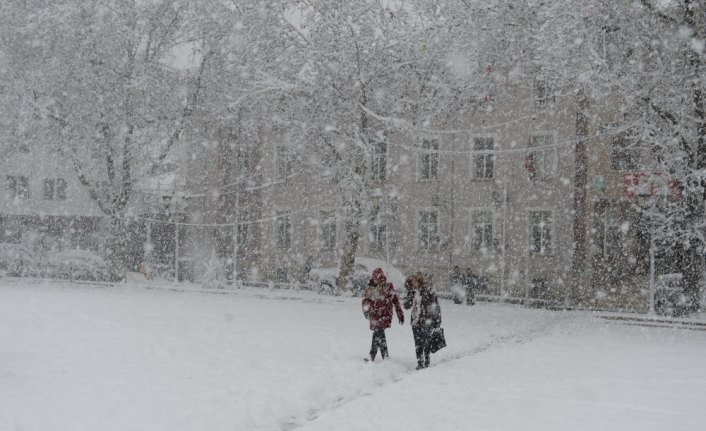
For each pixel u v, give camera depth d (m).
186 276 48.06
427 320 13.45
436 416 8.79
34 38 38.50
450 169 43.06
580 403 9.55
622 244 37.28
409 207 44.31
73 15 38.38
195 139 43.81
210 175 51.09
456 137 42.91
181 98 41.44
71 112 39.31
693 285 27.47
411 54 33.72
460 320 23.64
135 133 40.69
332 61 33.25
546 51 23.00
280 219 49.47
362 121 34.00
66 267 42.72
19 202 52.97
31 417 8.50
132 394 9.98
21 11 39.28
